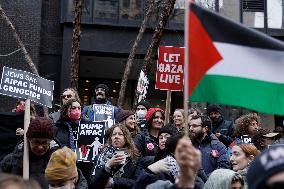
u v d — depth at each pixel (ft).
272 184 6.27
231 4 56.39
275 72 11.63
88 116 26.73
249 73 11.60
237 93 11.58
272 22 56.70
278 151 6.62
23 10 51.65
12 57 50.49
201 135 21.88
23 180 6.68
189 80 11.48
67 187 13.53
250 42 11.69
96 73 63.46
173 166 14.28
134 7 54.49
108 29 54.03
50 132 15.70
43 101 20.10
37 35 51.62
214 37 11.62
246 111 52.60
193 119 22.03
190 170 8.54
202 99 11.51
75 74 35.88
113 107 27.07
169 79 25.52
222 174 14.57
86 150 20.31
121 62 57.62
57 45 53.11
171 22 54.54
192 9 11.70
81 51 53.57
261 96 11.59
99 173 16.51
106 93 28.32
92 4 54.03
